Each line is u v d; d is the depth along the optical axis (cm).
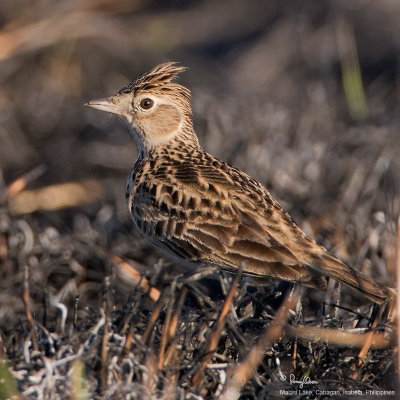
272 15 2269
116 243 1491
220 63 2183
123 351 890
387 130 1617
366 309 1115
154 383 877
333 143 1605
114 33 2167
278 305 1076
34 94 2016
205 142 1683
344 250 1363
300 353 977
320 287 1027
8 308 1339
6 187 1620
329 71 2059
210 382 915
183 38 2258
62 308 974
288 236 1075
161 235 1144
